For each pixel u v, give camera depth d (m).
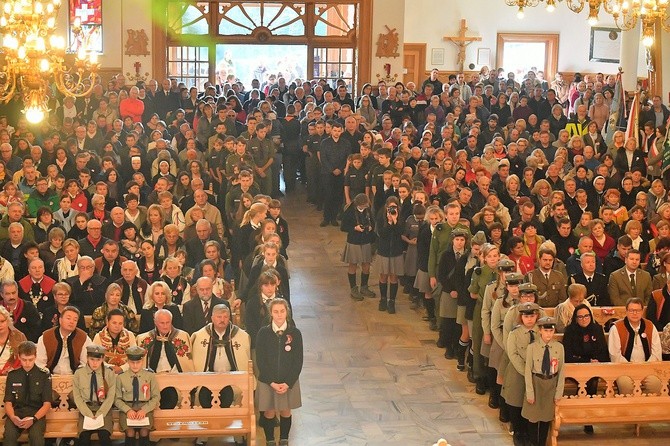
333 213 17.80
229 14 24.48
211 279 10.10
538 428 9.35
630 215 13.62
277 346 8.94
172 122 20.09
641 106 20.66
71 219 13.67
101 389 8.59
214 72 24.73
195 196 13.47
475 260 10.84
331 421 9.90
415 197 13.11
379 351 11.91
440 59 31.45
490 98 21.83
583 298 9.72
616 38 31.50
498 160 16.20
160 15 24.06
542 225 12.79
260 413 9.30
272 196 19.42
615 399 9.32
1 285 9.55
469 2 31.30
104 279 10.45
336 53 24.91
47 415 8.78
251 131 17.64
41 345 9.00
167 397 9.05
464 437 9.60
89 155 15.75
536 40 31.61
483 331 10.21
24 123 17.30
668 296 10.38
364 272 13.88
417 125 21.25
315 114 19.38
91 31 11.46
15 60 10.45
